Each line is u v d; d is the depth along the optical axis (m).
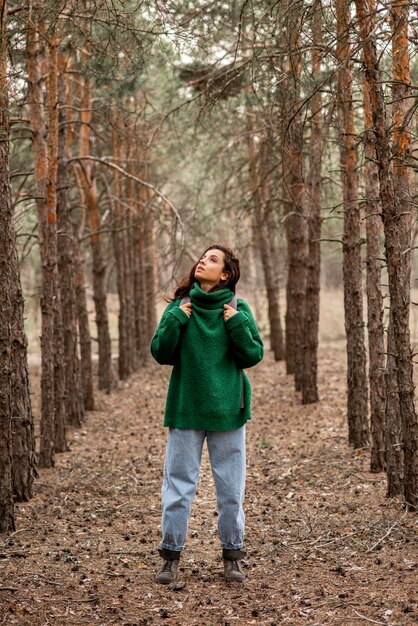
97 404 14.16
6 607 4.03
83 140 13.19
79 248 13.61
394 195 5.40
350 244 8.49
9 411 5.57
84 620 3.90
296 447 9.24
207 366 4.20
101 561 4.89
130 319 17.95
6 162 5.39
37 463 8.59
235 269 4.41
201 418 4.20
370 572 4.40
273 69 6.65
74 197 15.27
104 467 8.59
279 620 3.82
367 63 4.98
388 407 6.13
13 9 6.30
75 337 11.87
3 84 5.55
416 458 5.57
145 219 16.23
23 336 6.87
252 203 14.93
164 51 7.09
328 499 6.43
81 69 8.73
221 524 4.35
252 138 12.47
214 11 8.34
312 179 9.66
